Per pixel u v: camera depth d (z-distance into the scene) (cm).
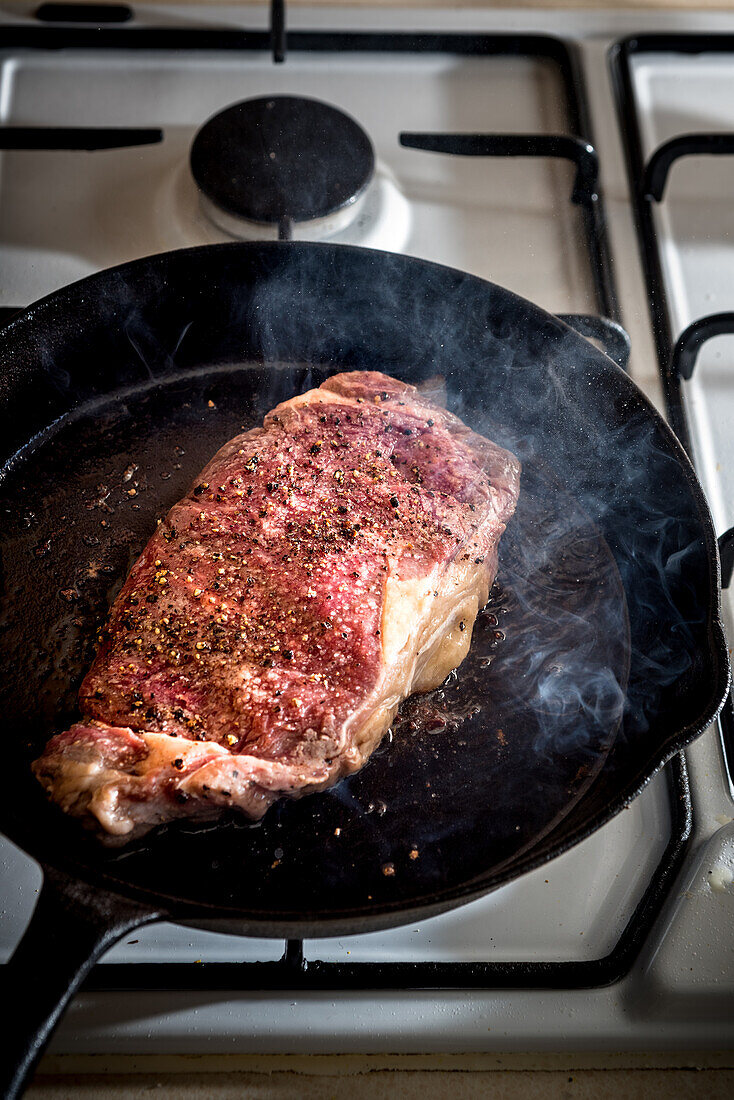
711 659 43
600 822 40
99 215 58
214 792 42
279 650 44
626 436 50
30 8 63
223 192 55
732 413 55
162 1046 42
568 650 48
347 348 54
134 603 45
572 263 58
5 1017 37
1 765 45
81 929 38
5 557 49
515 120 62
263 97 58
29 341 50
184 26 63
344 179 56
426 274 51
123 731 43
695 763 47
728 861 45
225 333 54
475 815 45
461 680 48
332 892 44
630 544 51
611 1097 42
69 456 52
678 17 65
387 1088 42
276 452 48
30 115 60
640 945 43
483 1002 43
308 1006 43
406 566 46
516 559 50
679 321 56
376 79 63
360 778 46
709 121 62
